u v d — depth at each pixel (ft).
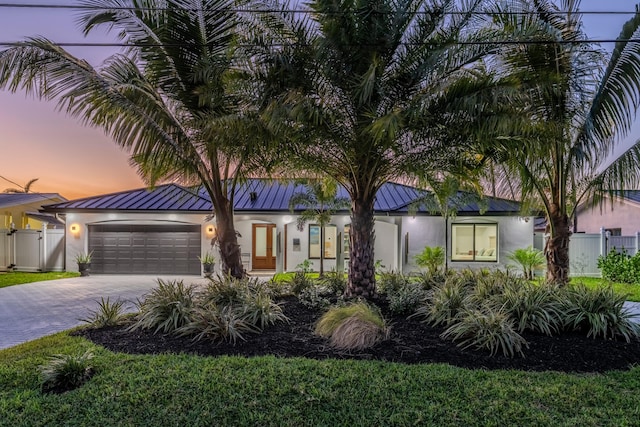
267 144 20.02
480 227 47.52
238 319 18.66
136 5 19.83
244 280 24.39
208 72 19.81
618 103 21.85
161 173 23.39
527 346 15.81
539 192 26.00
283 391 11.88
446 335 17.40
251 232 55.67
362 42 19.52
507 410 10.87
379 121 17.08
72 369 12.69
